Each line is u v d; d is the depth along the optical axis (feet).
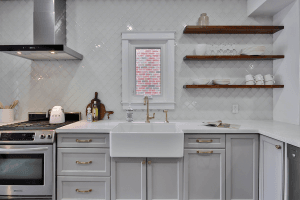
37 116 8.24
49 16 7.30
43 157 6.11
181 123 7.22
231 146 6.09
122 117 8.36
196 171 6.13
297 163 4.33
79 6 8.24
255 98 8.28
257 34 8.23
